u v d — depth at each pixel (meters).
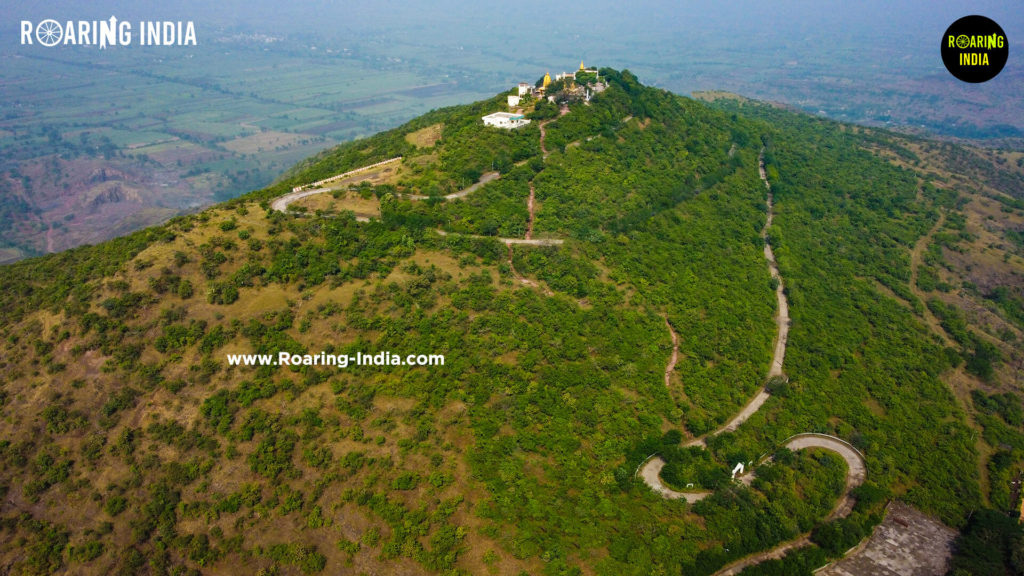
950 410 109.25
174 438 80.25
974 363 120.56
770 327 123.38
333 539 71.69
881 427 103.94
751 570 75.56
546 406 89.50
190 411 83.00
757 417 100.06
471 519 73.50
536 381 92.94
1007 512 92.12
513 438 83.62
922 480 95.44
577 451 84.94
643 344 106.31
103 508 74.88
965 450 101.06
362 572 68.88
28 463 78.44
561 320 104.62
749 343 115.25
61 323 90.12
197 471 77.44
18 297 97.69
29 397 83.44
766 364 112.62
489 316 101.31
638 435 89.88
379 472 77.12
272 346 90.44
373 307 98.44
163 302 94.00
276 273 101.31
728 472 89.00
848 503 89.50
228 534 72.50
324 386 87.38
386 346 93.00
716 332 115.25
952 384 116.56
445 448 80.88
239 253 103.62
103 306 91.12
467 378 90.56
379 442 80.31
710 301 123.00
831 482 90.62
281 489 75.69
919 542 85.19
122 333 88.94
